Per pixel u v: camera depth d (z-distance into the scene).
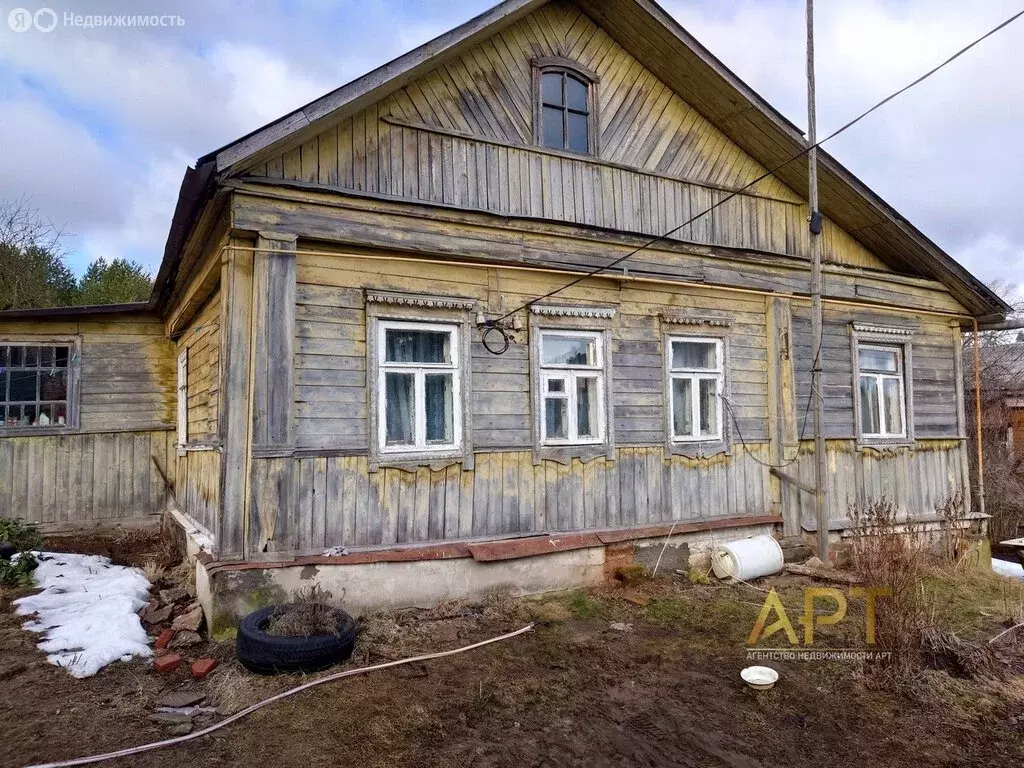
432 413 6.73
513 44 7.47
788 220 9.31
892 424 10.10
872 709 4.44
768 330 8.92
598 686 4.74
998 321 10.64
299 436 5.96
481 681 4.76
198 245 6.88
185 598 6.38
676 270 8.17
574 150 7.80
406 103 6.69
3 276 20.12
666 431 8.05
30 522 9.50
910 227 9.30
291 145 5.92
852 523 7.07
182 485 9.48
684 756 3.82
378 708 4.29
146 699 4.36
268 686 4.53
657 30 7.66
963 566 8.54
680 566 7.80
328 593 5.73
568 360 7.60
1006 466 15.98
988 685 4.78
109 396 10.14
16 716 4.04
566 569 7.05
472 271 6.96
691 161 8.57
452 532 6.64
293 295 5.92
